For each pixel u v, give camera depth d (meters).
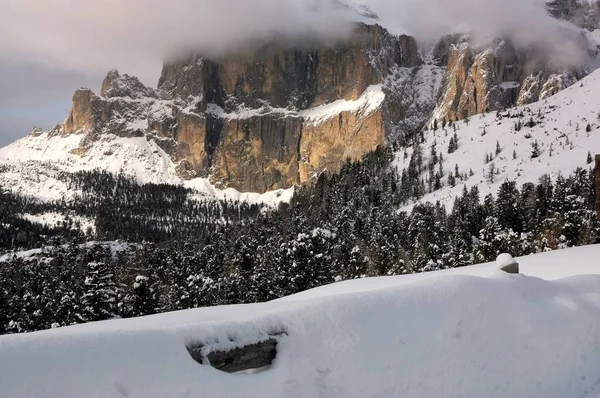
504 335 5.68
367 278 15.95
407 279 14.82
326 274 45.12
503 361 5.57
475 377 5.34
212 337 4.14
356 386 4.62
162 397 3.67
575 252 17.48
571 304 6.46
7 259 115.56
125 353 3.68
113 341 3.71
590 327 6.37
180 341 3.97
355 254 50.66
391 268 53.91
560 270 14.01
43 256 115.81
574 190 83.56
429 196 134.25
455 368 5.22
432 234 68.00
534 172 133.62
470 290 5.74
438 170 156.00
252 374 4.25
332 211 122.00
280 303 7.87
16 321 48.38
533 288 6.51
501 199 85.25
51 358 3.40
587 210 58.84
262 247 74.00
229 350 4.19
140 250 91.69
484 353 5.47
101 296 36.34
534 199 85.81
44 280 78.06
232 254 75.69
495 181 133.88
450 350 5.25
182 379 3.81
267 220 119.25
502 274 6.56
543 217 72.88
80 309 36.22
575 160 136.50
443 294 5.55
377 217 91.81
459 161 162.38
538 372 5.78
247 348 4.29
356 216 98.50
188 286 47.97
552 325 6.05
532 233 64.00
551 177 124.62
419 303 5.34
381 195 134.00
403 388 4.87
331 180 164.38
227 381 4.05
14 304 52.97
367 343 4.77
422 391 4.98
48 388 3.27
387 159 173.62
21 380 3.21
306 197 158.00
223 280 52.69
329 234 74.19
